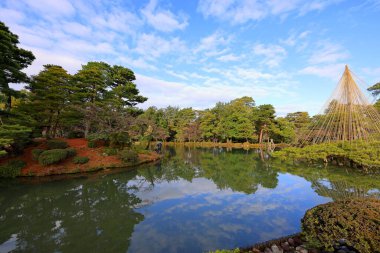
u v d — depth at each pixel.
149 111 46.00
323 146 8.27
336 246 3.86
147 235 5.69
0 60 12.06
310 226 4.21
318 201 8.15
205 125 46.44
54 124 20.30
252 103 49.22
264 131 45.53
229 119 43.75
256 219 6.59
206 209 7.57
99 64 23.33
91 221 6.71
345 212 3.89
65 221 6.75
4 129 10.85
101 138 18.06
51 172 12.99
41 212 7.56
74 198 9.13
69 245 5.26
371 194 8.15
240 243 5.16
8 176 12.05
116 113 19.00
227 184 11.33
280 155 8.38
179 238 5.47
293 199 8.50
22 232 6.01
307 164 14.95
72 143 18.17
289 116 50.16
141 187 10.90
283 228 5.92
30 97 16.39
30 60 15.61
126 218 6.91
